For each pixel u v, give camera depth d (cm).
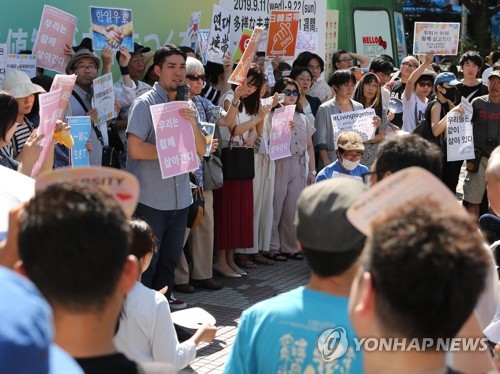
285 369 224
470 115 770
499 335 293
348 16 1217
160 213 536
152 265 548
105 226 170
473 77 952
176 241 562
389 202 169
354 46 1234
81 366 172
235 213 688
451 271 154
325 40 1016
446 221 159
